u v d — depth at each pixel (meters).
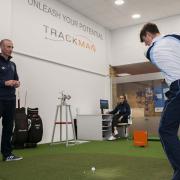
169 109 1.83
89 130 6.69
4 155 3.48
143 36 2.15
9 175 2.62
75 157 3.73
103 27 8.52
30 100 5.60
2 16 4.98
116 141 6.25
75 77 7.07
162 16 7.76
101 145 5.34
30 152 4.30
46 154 4.05
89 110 7.53
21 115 4.82
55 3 6.52
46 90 6.04
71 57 6.93
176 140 1.81
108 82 8.55
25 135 4.77
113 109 7.89
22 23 5.50
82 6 6.99
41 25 6.01
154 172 2.70
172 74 1.83
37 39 5.87
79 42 7.29
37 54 5.83
